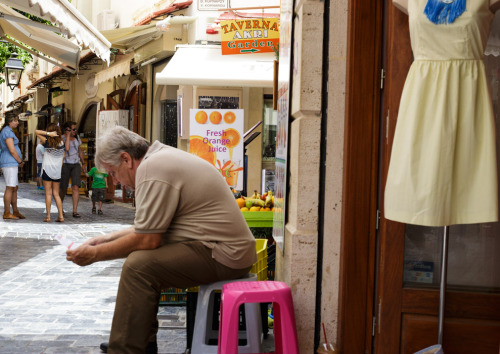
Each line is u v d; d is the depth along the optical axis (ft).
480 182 9.90
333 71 13.30
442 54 10.02
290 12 14.70
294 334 11.74
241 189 23.11
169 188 12.71
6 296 20.57
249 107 40.55
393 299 12.31
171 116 53.11
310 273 13.55
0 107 156.76
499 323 12.05
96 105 78.23
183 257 12.66
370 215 13.08
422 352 11.48
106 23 69.62
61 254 29.32
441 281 11.43
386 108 12.82
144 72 58.23
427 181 9.94
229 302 11.53
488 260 12.17
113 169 13.57
